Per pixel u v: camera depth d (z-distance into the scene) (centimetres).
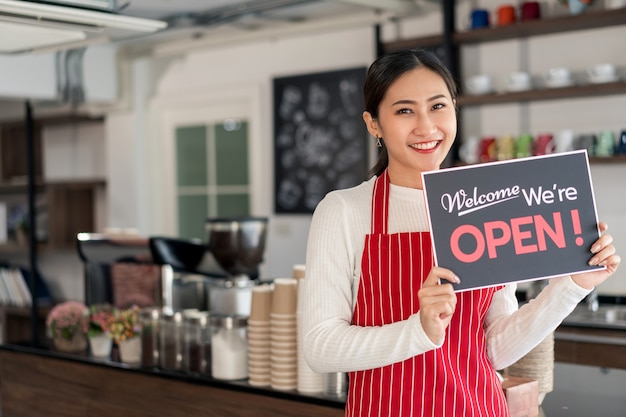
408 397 162
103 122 678
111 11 284
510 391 198
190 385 300
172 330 311
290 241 572
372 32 521
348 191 173
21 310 654
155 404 311
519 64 466
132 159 644
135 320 324
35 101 608
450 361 163
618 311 414
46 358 351
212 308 338
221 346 294
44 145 727
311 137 554
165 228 650
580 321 383
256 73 586
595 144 429
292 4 473
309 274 167
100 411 330
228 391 289
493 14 470
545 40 457
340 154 540
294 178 565
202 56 614
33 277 609
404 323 152
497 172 160
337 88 539
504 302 176
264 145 585
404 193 167
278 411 275
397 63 161
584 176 161
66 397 342
